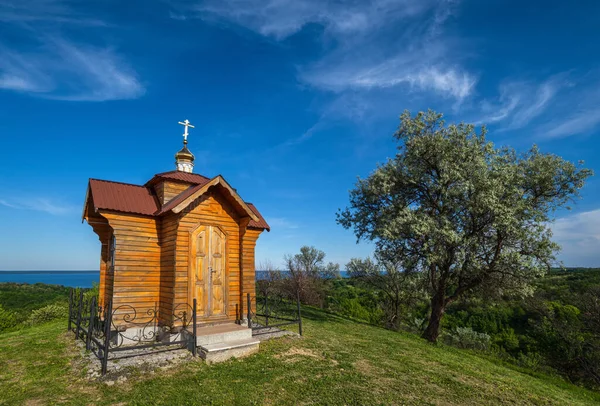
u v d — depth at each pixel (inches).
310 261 1520.7
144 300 416.2
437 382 349.7
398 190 740.0
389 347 482.0
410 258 691.4
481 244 655.1
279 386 292.7
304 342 438.6
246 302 500.1
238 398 264.4
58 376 295.1
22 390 266.2
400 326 1070.4
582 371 909.2
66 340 410.6
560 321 964.6
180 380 291.1
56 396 256.4
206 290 421.7
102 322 430.9
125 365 311.1
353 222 775.7
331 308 1389.0
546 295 1081.4
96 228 467.2
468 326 1389.0
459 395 323.0
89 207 457.4
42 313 887.1
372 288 1108.5
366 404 274.2
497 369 477.4
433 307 738.8
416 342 583.8
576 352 906.7
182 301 400.2
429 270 738.8
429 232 607.8
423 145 675.4
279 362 350.9
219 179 422.3
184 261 407.8
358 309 1220.5
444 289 723.4
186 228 414.6
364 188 765.3
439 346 604.4
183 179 459.5
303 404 265.1
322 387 298.7
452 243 611.8
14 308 1318.9
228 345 354.6
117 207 409.7
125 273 407.2
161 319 416.2
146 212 428.1
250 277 516.4
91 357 336.2
